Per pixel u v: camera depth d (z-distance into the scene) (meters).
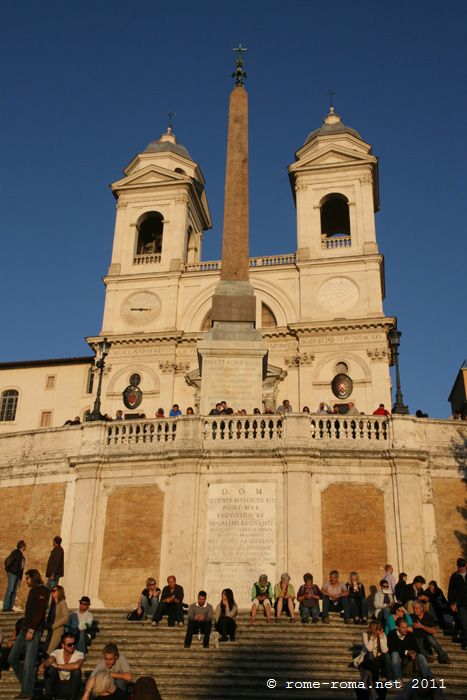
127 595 19.75
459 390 45.22
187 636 14.88
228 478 20.50
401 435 20.91
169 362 42.12
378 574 19.34
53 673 12.78
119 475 21.22
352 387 39.78
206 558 19.66
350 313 41.75
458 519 20.34
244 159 34.00
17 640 13.84
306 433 20.84
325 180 45.88
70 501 21.39
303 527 19.66
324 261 43.16
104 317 44.41
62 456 22.16
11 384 46.88
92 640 15.39
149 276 44.84
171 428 21.47
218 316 28.70
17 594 20.58
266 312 43.44
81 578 20.05
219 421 21.30
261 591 16.81
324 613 16.38
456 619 15.80
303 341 41.19
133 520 20.59
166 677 13.49
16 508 22.16
